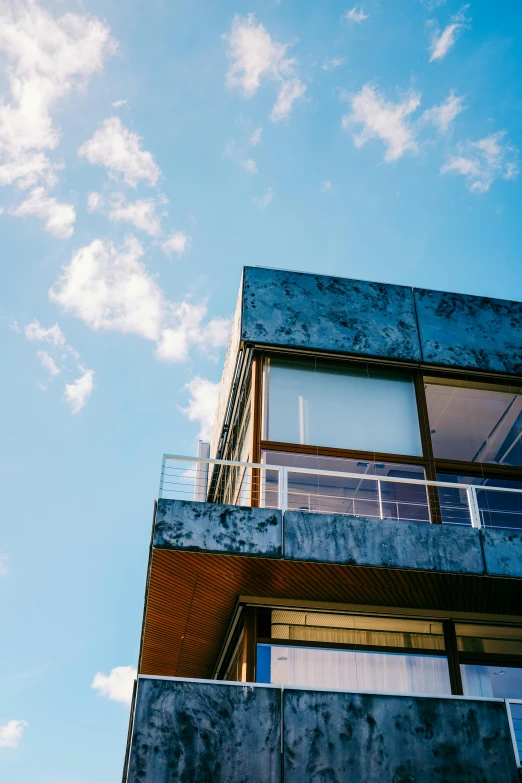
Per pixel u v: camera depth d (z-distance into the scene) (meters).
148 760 7.29
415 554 8.77
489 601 9.60
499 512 10.69
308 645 9.38
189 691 7.73
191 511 8.61
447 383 11.56
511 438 11.31
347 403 10.95
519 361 11.66
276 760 7.47
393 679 9.25
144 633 10.84
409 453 10.77
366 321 11.40
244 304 11.11
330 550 8.61
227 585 9.27
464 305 11.97
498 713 8.05
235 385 12.00
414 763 7.64
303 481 10.20
